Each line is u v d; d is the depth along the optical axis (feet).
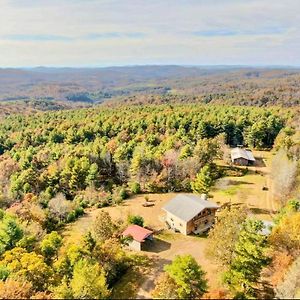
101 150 362.33
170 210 214.90
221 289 126.82
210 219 215.72
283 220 163.32
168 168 297.12
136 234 188.65
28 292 136.56
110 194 280.72
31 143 465.88
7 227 190.19
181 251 185.16
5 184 330.54
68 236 215.10
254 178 300.61
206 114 492.95
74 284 134.31
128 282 157.28
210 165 321.73
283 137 372.99
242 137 442.50
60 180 318.45
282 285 126.00
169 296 125.08
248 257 131.75
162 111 555.28
